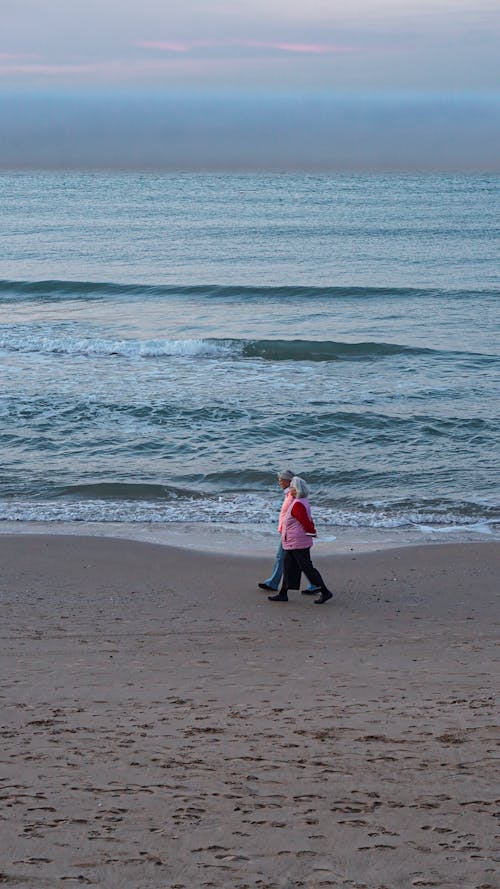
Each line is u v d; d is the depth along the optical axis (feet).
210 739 22.26
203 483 67.92
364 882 13.75
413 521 59.52
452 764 19.86
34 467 70.85
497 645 35.14
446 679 29.17
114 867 14.35
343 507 62.95
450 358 108.99
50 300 156.46
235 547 53.62
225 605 42.22
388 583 46.29
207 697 26.96
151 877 13.97
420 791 18.10
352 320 137.18
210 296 160.04
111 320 137.39
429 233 270.46
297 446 76.64
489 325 131.03
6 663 31.50
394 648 34.68
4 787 18.58
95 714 24.86
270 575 47.78
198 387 94.84
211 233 271.49
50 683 28.68
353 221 313.53
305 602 42.93
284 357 111.04
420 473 69.72
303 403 88.58
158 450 75.36
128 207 391.45
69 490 65.57
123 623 38.68
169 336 124.57
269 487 67.05
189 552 51.80
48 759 20.59
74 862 14.57
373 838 15.57
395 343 117.80
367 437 78.95
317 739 22.15
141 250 229.45
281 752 21.06
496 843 15.26
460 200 445.37
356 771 19.53
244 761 20.35
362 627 38.58
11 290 163.94
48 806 17.38
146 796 17.98
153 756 20.80
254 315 142.41
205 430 80.43
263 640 36.04
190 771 19.65
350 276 181.68
